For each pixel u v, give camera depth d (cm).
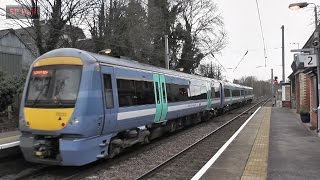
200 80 2592
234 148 1408
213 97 3022
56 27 2517
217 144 1675
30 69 1168
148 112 1539
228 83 4122
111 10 3631
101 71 1168
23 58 3916
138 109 1431
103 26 3484
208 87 2853
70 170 1152
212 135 1997
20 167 1223
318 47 1727
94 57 1162
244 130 2030
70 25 2753
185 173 1106
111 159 1299
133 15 3938
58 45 2795
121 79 1309
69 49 1149
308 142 1541
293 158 1188
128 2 3916
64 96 1080
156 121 1678
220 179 931
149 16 4569
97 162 1259
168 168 1173
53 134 1070
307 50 1847
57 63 1131
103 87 1167
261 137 1722
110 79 1226
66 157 1055
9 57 3762
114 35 3612
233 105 4675
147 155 1405
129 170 1145
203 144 1677
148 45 4203
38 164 1240
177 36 5281
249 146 1453
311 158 1187
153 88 1630
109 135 1215
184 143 1717
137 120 1432
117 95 1259
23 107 1126
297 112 3547
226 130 2242
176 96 1967
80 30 3069
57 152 1092
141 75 1503
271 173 985
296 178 930
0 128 1942
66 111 1063
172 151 1496
